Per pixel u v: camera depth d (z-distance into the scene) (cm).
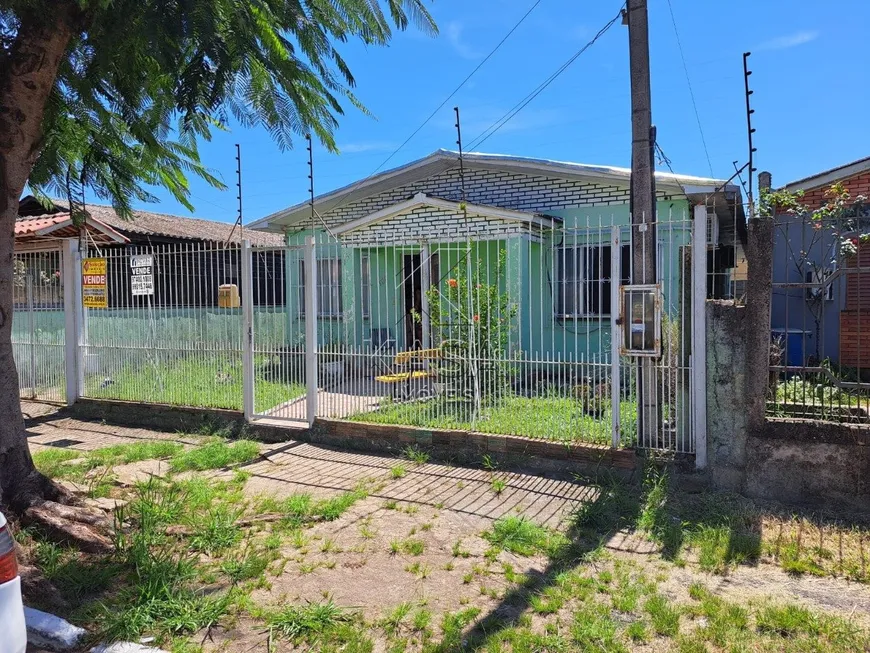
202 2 351
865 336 840
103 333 870
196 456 629
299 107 443
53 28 436
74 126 561
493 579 377
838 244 535
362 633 318
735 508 468
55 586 361
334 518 475
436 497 520
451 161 1152
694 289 521
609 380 591
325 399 718
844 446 462
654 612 331
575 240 646
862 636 306
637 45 566
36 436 764
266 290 840
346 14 464
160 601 341
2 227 466
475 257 1009
